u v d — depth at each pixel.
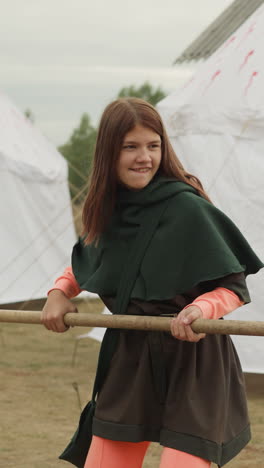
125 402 2.12
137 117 2.12
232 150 5.88
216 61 6.69
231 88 6.13
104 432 2.13
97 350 7.62
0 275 9.49
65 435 4.34
